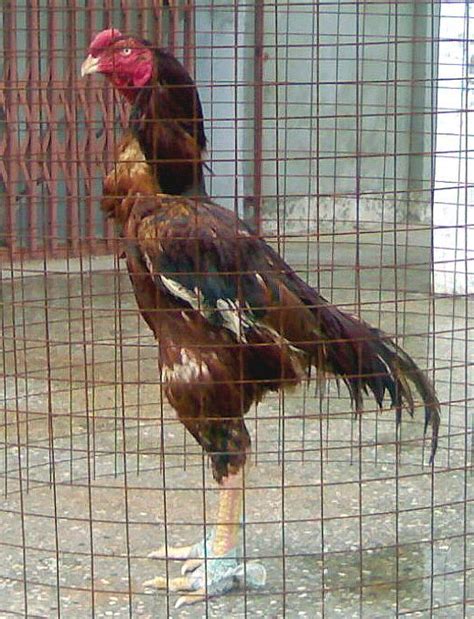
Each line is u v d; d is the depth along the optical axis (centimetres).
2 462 255
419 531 232
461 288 364
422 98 527
